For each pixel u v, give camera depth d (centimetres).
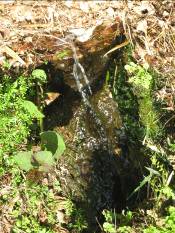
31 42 113
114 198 106
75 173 105
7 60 110
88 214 101
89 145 109
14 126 100
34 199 99
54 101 109
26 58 111
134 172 106
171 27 117
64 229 98
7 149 100
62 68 113
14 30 113
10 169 99
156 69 113
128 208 101
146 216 93
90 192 104
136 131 109
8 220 96
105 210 99
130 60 115
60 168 104
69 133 108
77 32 116
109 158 109
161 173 102
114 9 118
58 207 99
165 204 96
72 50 114
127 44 116
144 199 100
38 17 115
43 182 101
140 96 112
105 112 112
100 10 118
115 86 113
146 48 115
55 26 116
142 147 107
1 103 100
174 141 106
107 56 115
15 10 115
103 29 117
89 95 112
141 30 117
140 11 118
